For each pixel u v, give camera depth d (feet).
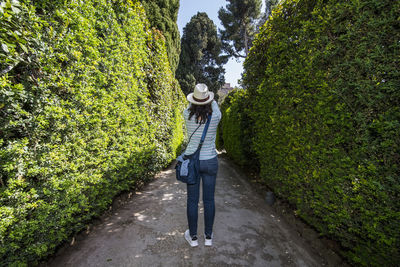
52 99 5.41
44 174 5.13
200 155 6.55
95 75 7.61
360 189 4.99
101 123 7.93
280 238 7.41
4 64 4.15
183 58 72.69
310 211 7.46
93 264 5.89
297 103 8.05
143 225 8.21
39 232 5.12
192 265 5.93
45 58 5.09
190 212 6.64
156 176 15.79
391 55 4.32
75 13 6.20
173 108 20.89
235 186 13.61
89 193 7.27
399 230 4.25
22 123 4.51
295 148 7.80
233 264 5.99
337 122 5.70
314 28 6.92
